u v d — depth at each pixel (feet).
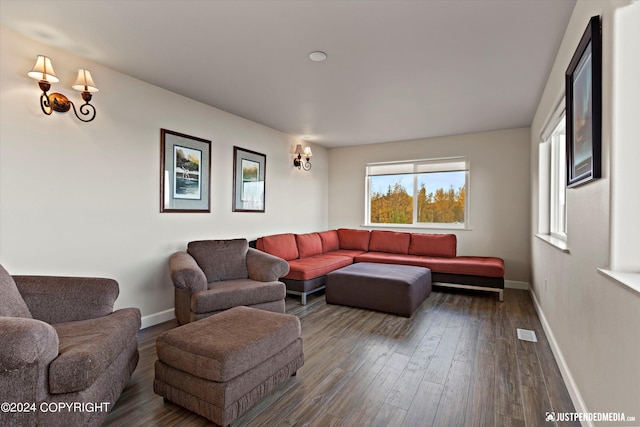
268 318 6.91
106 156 9.21
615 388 4.24
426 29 7.12
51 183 8.10
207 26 7.09
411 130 15.96
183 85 10.44
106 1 6.25
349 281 12.36
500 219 15.85
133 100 9.86
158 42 7.80
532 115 13.30
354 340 9.20
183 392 5.67
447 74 9.43
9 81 7.38
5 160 7.36
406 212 18.42
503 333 9.72
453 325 10.43
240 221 13.92
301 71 9.30
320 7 6.38
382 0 6.14
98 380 5.13
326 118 13.97
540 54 8.20
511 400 6.26
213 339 5.83
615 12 4.33
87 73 8.09
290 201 17.20
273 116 13.73
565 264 7.25
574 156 6.28
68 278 6.72
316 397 6.34
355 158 19.88
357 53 8.23
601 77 4.81
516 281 15.53
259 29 7.18
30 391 4.28
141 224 10.12
